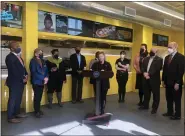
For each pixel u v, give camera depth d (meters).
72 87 6.33
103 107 4.95
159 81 5.34
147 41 8.95
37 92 4.80
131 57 8.90
